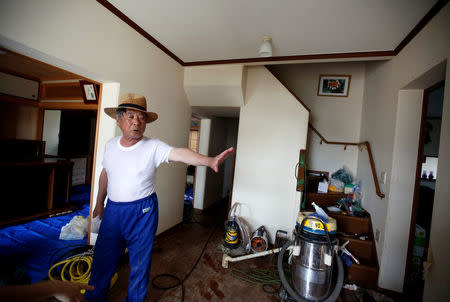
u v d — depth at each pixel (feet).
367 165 8.96
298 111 9.24
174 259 7.67
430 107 11.83
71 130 15.90
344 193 9.72
